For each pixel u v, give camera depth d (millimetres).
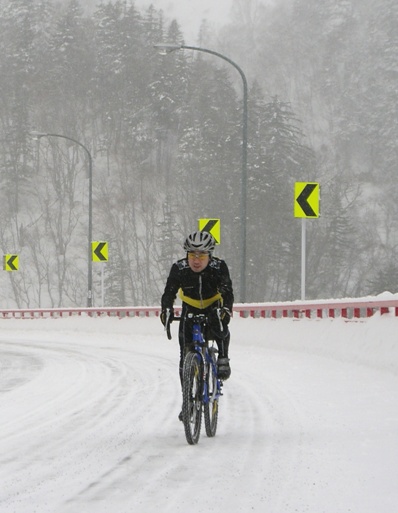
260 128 168000
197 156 172625
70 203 189625
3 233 185000
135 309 55156
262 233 147250
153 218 179250
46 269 167875
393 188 189875
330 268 153750
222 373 14047
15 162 191500
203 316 13875
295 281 150875
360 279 151500
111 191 196375
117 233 172000
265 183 148375
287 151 167875
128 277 164500
